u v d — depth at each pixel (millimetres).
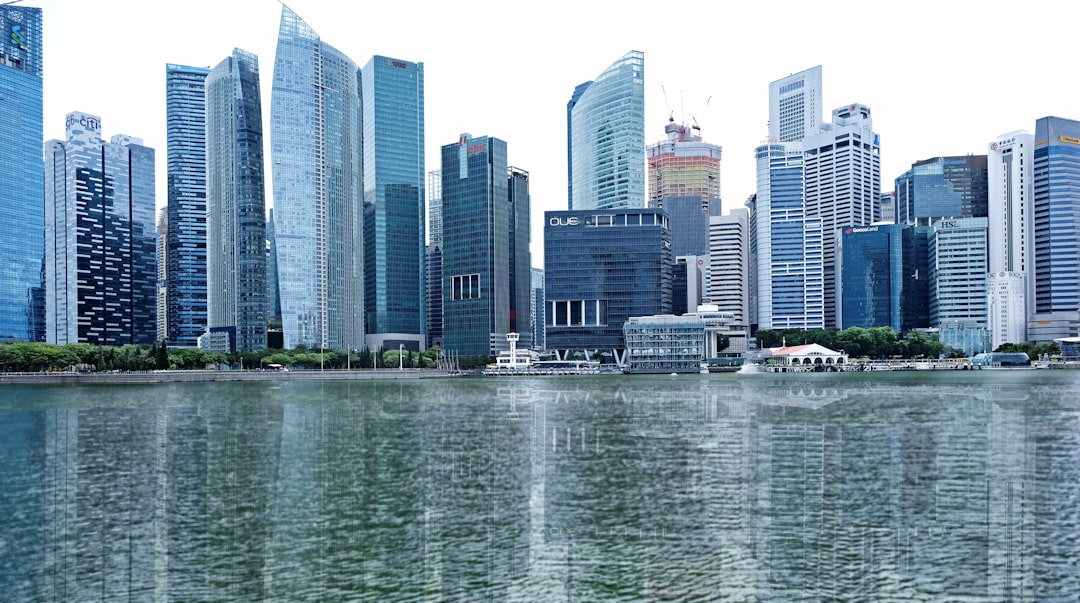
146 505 99562
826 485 108312
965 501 98562
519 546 80188
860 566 73062
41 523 91000
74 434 167125
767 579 69125
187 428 176625
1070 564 73875
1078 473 117000
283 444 150875
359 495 104188
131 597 67312
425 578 70938
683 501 99062
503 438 156625
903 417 189750
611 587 67750
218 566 74875
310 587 69375
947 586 67625
